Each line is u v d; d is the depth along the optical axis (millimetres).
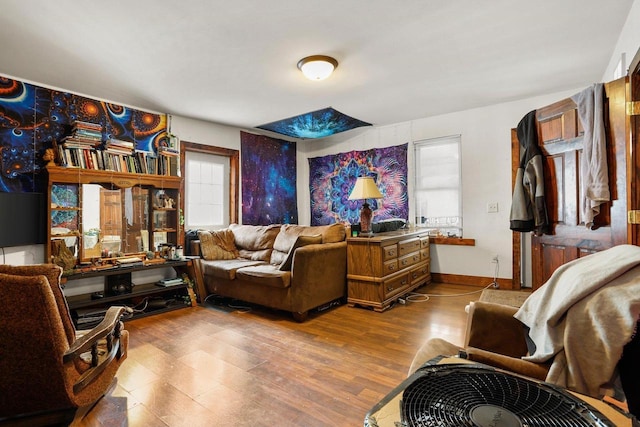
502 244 4258
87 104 3609
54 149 3262
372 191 3629
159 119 4238
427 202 4840
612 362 953
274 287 3287
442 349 1378
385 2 2096
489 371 895
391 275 3547
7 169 3064
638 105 1980
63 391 1338
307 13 2199
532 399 759
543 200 2727
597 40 2623
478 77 3340
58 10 2096
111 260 3434
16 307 1190
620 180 2064
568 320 1048
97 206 3506
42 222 3150
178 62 2879
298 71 3109
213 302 3871
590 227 2264
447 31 2455
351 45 2641
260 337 2734
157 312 3396
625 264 1026
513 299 3582
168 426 1601
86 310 3266
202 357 2354
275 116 4543
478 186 4410
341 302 3736
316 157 5988
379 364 2219
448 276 4637
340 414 1680
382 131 5227
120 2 2031
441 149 4723
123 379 2043
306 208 6102
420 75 3266
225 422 1627
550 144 2689
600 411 721
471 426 664
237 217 5051
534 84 3562
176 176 4078
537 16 2281
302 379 2029
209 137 4746
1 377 1260
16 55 2695
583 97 2281
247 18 2240
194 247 4270
